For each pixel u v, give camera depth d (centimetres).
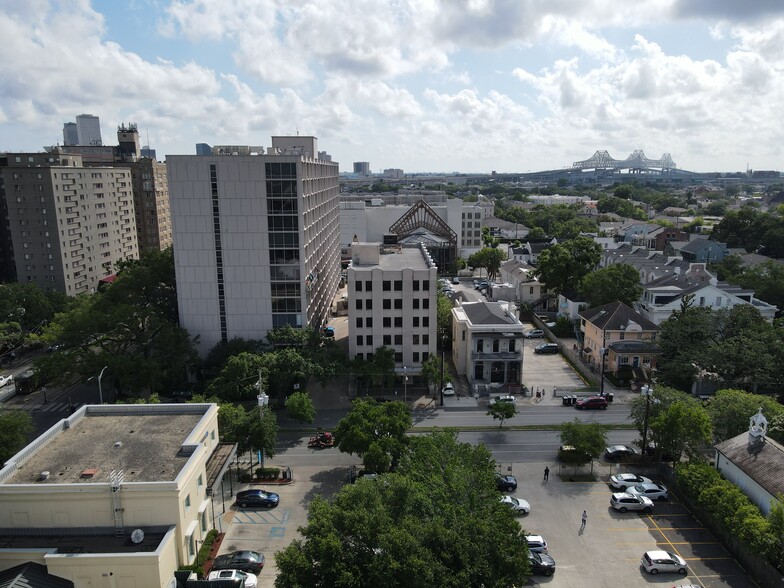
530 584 4553
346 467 6456
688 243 15938
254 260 8662
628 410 8075
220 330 8938
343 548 3734
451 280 16950
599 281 11356
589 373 9388
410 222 18850
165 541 3894
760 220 16788
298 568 3572
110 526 4059
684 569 4678
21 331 10550
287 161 8338
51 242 12431
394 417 5925
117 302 9431
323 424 7638
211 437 5338
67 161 13538
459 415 7912
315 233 10244
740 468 5272
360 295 8681
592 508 5669
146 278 9650
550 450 6881
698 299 10369
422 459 4878
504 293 13000
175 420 5259
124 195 15025
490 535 3903
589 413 7988
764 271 12231
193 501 4472
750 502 4894
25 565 3731
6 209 13562
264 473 6197
